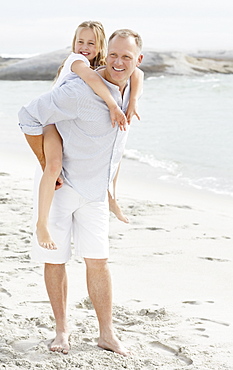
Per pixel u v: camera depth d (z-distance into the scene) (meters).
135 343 4.35
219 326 4.66
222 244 6.77
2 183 9.46
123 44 3.99
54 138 4.06
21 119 4.04
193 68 29.86
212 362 4.07
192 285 5.55
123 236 6.97
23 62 33.50
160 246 6.64
